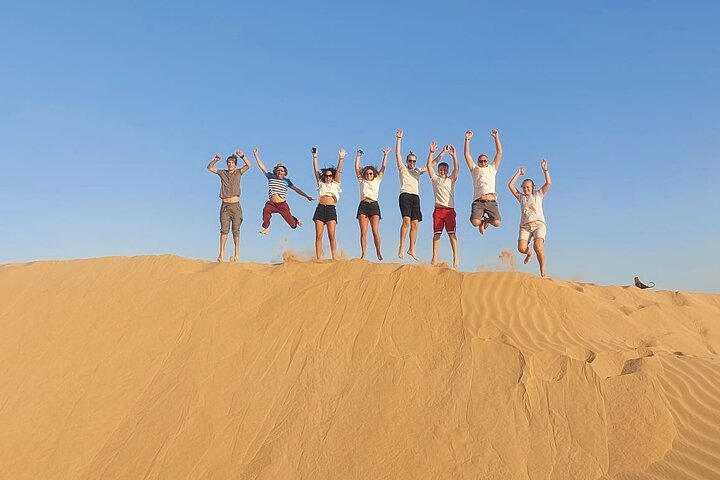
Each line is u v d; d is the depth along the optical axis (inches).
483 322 299.0
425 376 273.3
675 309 379.9
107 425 281.6
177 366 300.4
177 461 261.3
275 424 266.4
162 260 367.9
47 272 375.9
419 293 314.3
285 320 310.7
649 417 246.2
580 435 243.0
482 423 250.1
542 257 388.2
